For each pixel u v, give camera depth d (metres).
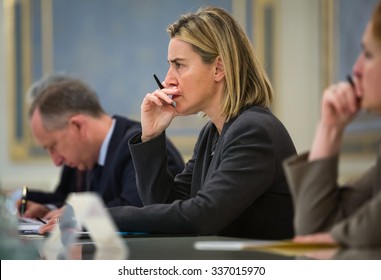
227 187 6.25
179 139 18.91
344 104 4.63
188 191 7.66
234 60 6.91
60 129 9.97
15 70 19.36
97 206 4.51
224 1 19.20
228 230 6.69
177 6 19.31
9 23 19.38
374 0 16.86
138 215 6.29
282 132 6.65
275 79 19.16
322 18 18.38
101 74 19.34
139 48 19.36
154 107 7.35
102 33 19.36
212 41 6.95
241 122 6.57
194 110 7.11
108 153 9.81
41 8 19.36
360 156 17.94
